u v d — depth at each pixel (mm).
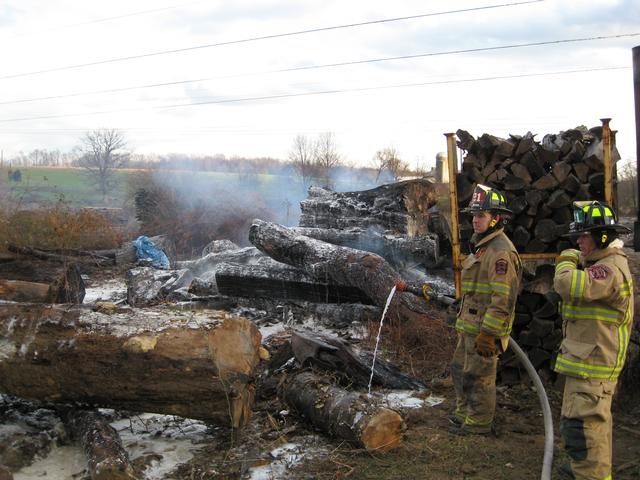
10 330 4285
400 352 6453
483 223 4410
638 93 5148
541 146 5320
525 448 4391
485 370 4500
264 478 3951
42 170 56500
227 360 4160
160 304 9148
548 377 5539
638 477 3965
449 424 4812
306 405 4715
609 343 3471
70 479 3861
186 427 4727
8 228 14383
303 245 8125
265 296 8695
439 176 23750
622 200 22766
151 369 4102
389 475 3988
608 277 3404
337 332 7648
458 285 5539
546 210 5359
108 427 4141
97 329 4230
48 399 4324
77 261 13727
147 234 18500
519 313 5488
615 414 4980
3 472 3732
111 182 48062
